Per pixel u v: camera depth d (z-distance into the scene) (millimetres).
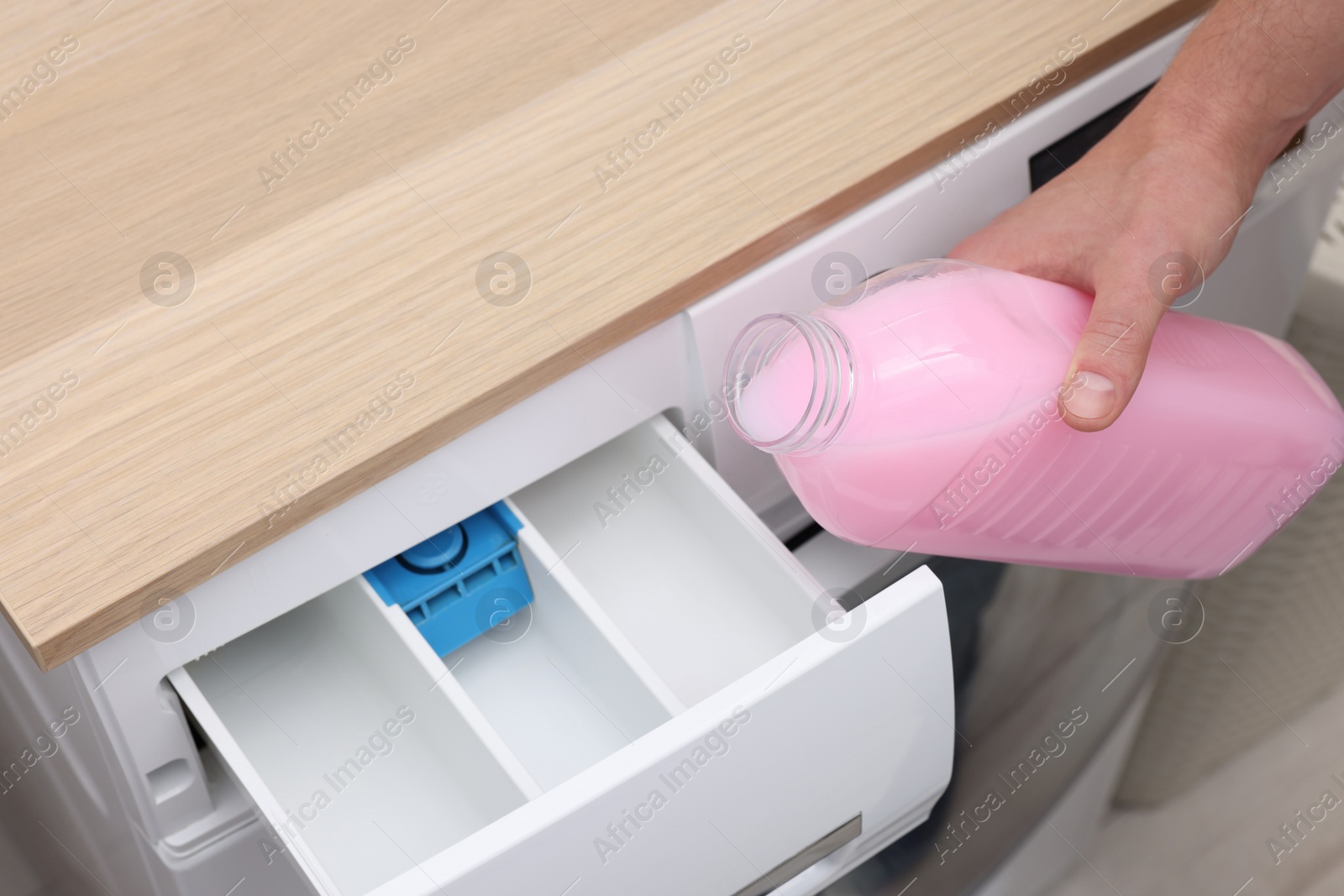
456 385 692
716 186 775
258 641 832
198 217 788
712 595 820
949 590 1005
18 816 1016
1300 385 823
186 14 930
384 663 777
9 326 737
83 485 663
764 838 692
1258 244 1023
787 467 713
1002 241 798
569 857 607
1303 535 1186
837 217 784
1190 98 822
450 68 862
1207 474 784
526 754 788
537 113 824
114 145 842
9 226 794
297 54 887
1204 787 1009
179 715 728
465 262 750
